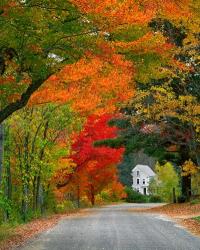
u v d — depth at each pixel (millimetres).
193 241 18188
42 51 14562
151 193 113250
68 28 13695
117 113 41344
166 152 48594
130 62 15156
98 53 14641
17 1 12789
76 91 20344
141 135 45969
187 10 15227
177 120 39312
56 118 34000
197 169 38094
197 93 33750
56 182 41781
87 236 20328
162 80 34375
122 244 17344
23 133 32656
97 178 59750
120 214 37688
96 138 46375
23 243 18203
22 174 32469
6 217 28750
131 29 14297
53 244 17656
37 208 36219
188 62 30062
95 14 13172
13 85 15352
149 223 26922
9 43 14070
